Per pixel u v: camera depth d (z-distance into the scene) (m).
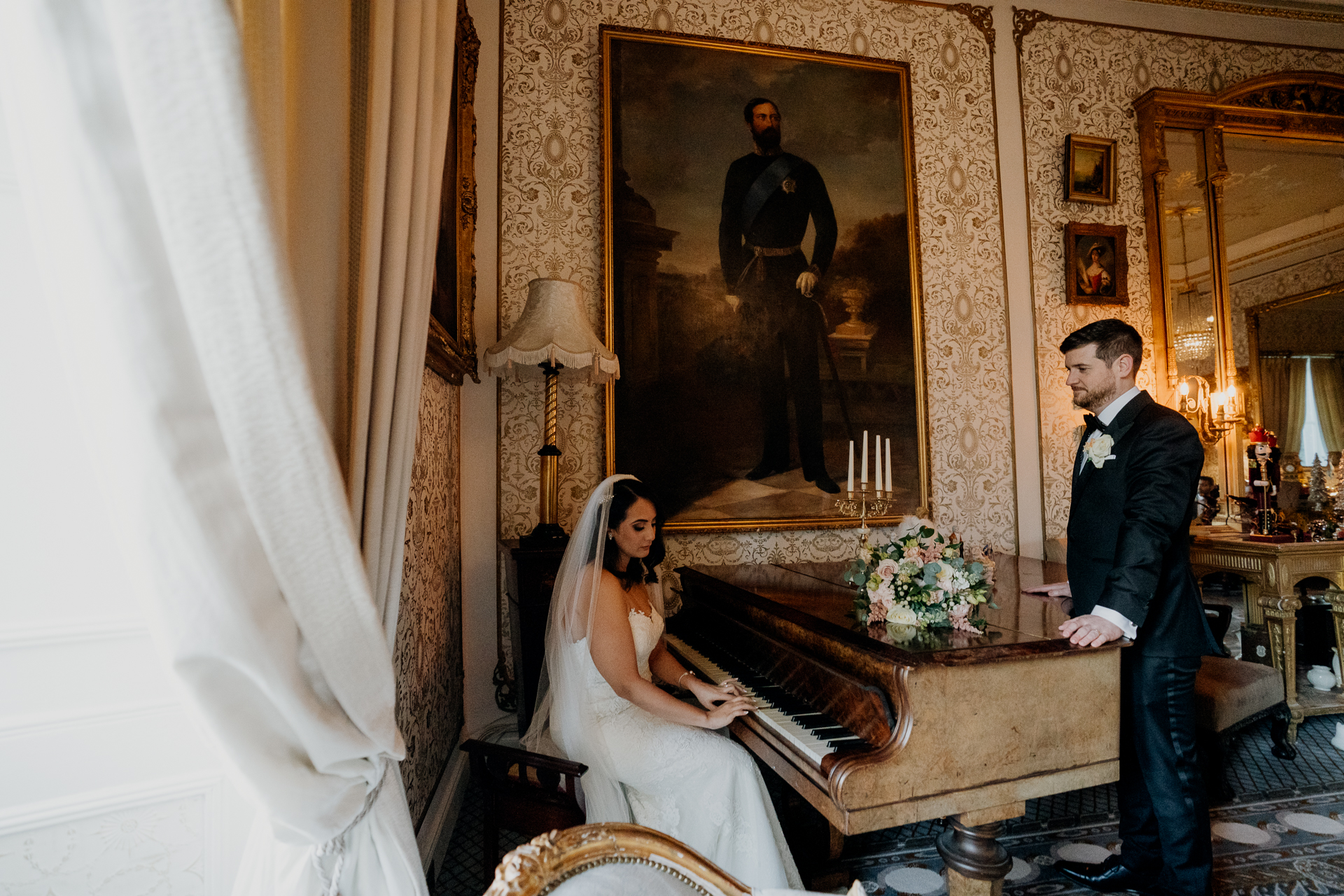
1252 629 3.92
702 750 2.18
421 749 2.48
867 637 1.99
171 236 0.81
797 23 4.28
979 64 4.54
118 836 1.42
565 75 3.91
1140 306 4.63
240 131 0.83
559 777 1.92
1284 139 4.84
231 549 0.90
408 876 1.26
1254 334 4.66
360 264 1.42
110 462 0.86
